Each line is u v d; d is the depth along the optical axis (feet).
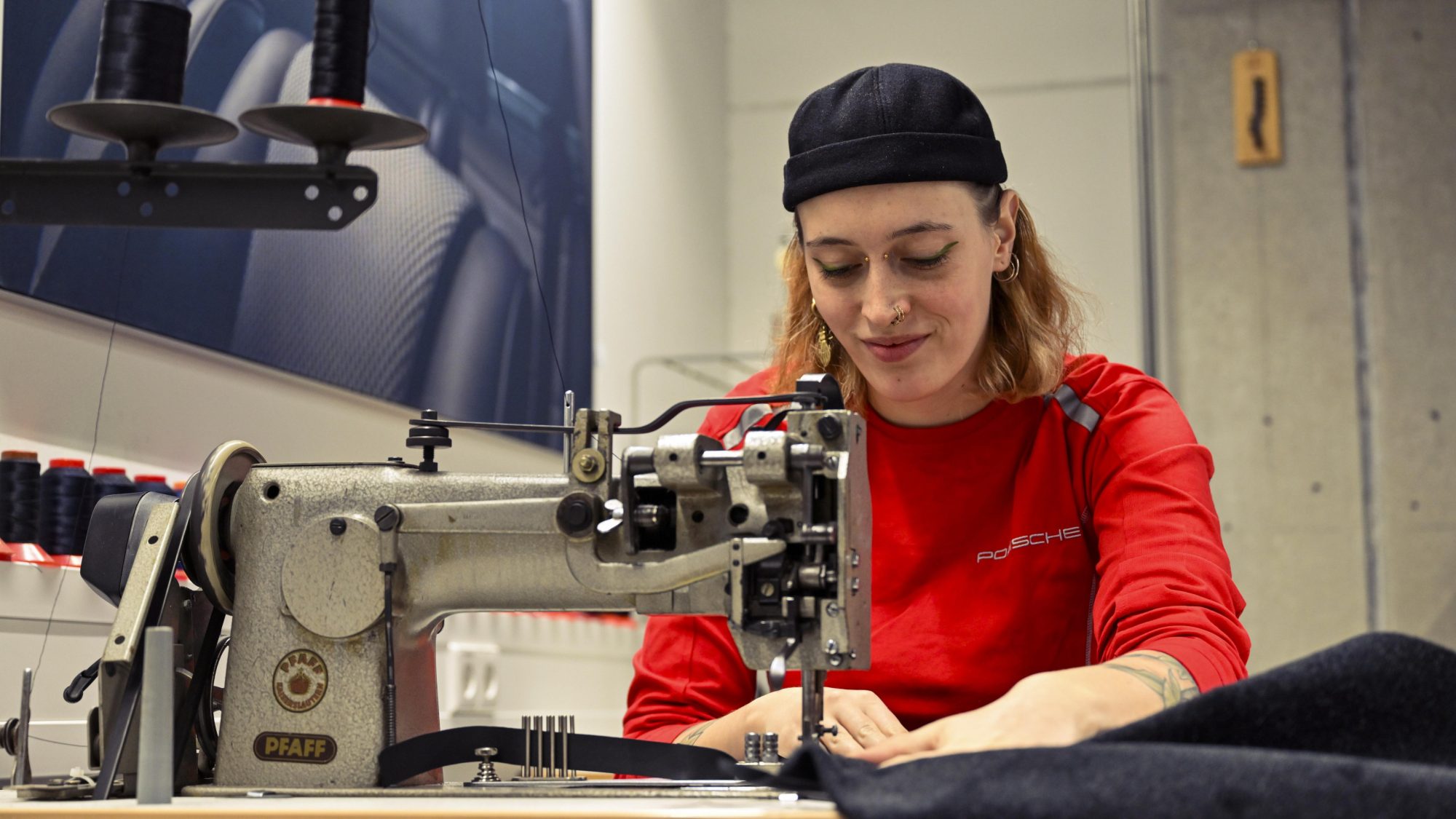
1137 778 2.39
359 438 7.70
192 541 3.83
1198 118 15.67
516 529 3.70
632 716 5.01
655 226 13.73
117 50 3.51
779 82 16.78
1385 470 14.98
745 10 17.01
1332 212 15.34
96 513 4.05
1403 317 15.14
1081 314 5.25
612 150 12.48
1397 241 15.23
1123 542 4.41
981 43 16.34
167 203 3.65
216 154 6.41
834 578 3.52
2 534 4.96
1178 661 3.55
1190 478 4.48
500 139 9.43
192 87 6.25
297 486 3.85
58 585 5.05
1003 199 4.80
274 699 3.76
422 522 3.76
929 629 4.85
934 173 4.32
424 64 8.33
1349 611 14.88
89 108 3.37
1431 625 14.71
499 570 3.74
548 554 3.69
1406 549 14.85
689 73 15.24
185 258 6.17
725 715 4.70
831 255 4.50
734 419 5.43
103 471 5.44
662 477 3.56
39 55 5.40
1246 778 2.32
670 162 14.33
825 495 3.59
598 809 2.71
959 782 2.49
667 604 3.67
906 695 4.83
